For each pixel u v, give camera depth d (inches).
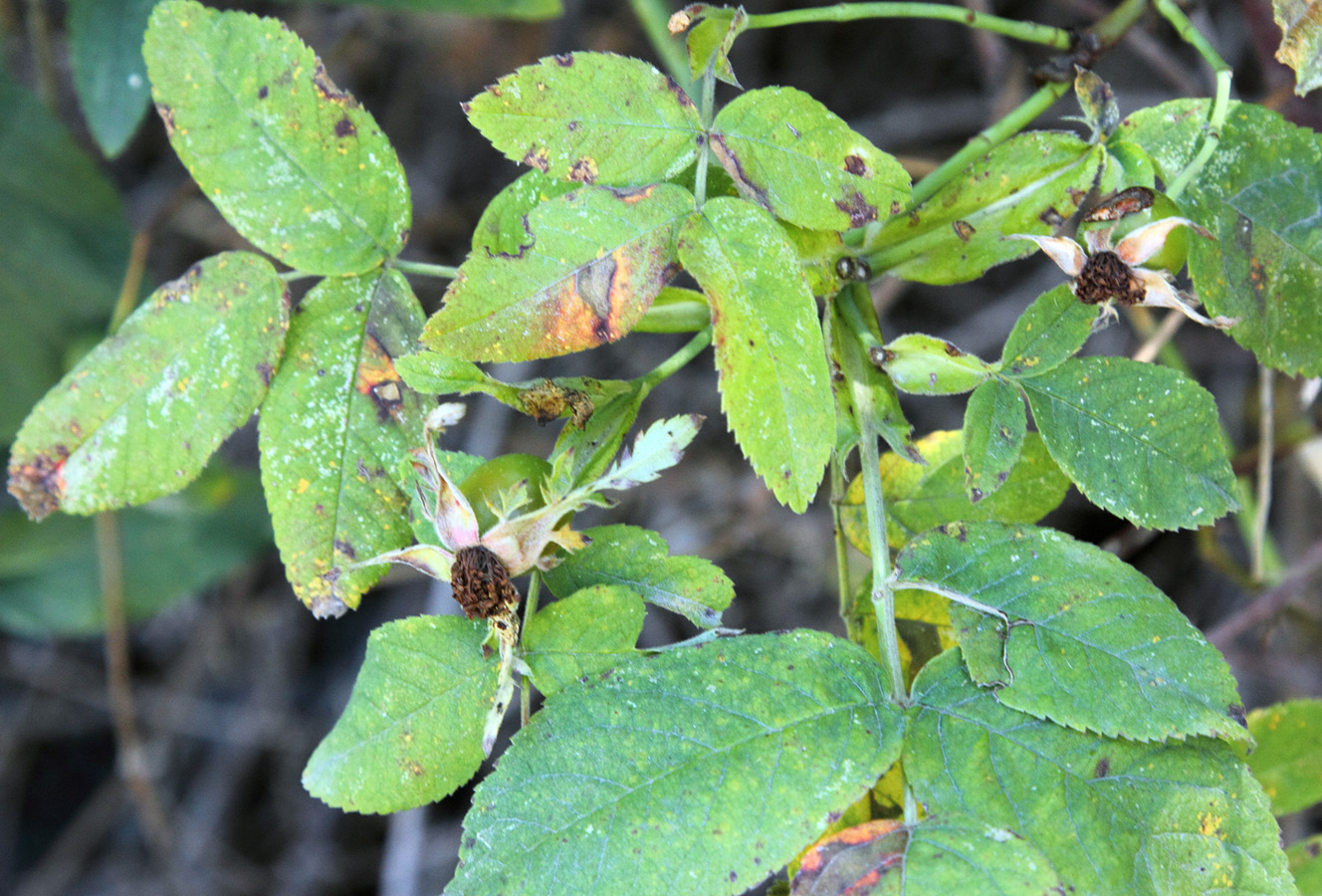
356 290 15.2
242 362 15.1
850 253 15.4
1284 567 27.0
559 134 14.6
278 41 15.1
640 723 14.2
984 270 15.5
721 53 14.7
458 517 14.7
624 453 14.6
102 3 19.7
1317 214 15.5
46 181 22.2
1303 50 15.3
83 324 22.0
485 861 14.0
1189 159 15.6
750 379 14.3
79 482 15.1
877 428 15.1
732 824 14.0
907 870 13.9
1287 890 14.0
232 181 15.2
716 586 14.8
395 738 14.7
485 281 14.4
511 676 14.6
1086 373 15.0
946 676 14.4
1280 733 16.4
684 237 14.5
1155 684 14.2
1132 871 14.0
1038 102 16.0
